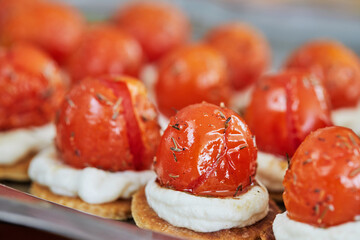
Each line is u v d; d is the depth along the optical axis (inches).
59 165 8.2
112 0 17.8
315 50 11.1
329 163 6.2
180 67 10.1
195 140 6.9
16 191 6.7
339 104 10.9
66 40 12.5
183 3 17.7
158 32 13.3
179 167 6.9
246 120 8.9
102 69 10.8
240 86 12.3
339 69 10.8
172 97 10.1
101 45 10.9
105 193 7.8
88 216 6.3
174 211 7.0
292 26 16.8
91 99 7.8
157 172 7.2
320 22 16.8
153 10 13.5
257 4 17.6
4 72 9.2
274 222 6.7
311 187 6.3
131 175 8.0
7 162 8.9
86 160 7.9
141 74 11.6
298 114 8.3
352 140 6.4
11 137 9.2
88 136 7.8
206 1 17.9
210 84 10.1
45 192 8.2
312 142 6.4
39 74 9.4
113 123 7.7
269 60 13.9
